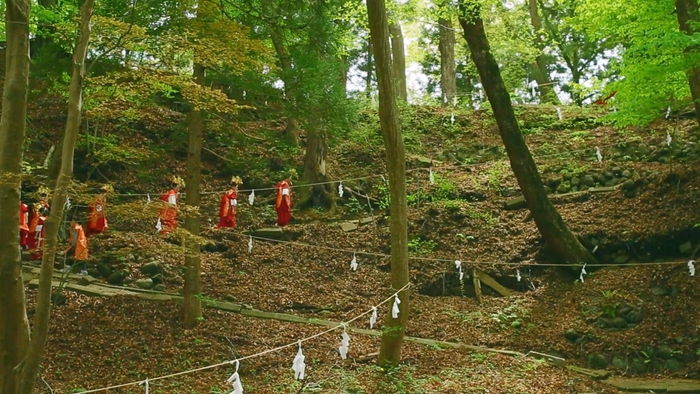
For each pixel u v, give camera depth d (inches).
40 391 328.5
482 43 534.9
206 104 318.3
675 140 612.1
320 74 415.2
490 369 399.9
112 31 286.8
